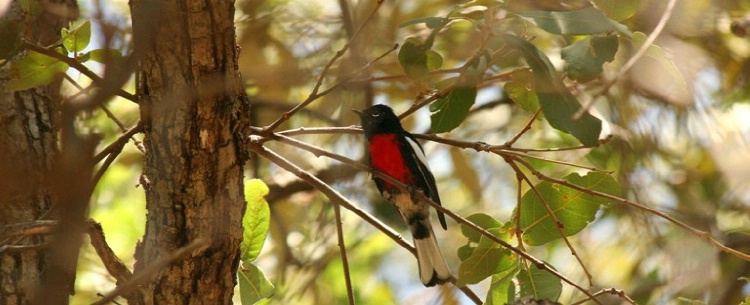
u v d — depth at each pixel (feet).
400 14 46.16
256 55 46.21
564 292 51.80
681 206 51.19
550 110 23.15
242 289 29.60
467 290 29.78
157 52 22.40
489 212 55.01
